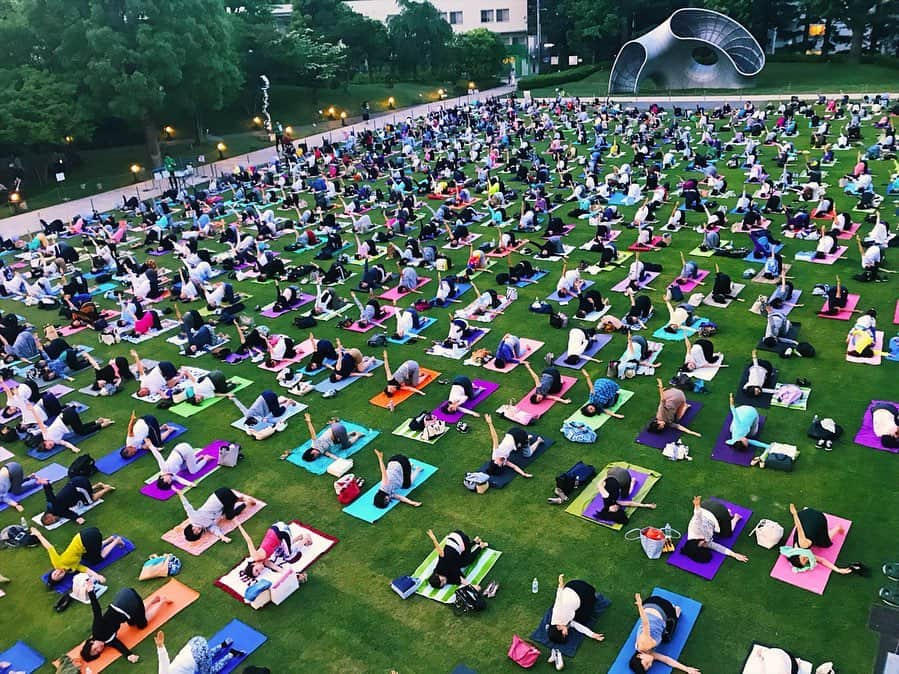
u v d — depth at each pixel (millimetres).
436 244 35750
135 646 14016
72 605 15359
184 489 18672
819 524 14625
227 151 67125
